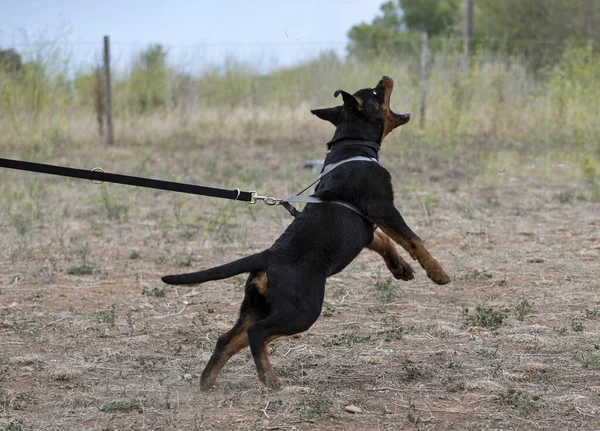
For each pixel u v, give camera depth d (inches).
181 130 712.4
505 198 459.2
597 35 898.7
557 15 936.3
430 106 691.4
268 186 501.7
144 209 428.5
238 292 283.7
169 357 217.3
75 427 168.7
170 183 194.2
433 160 586.6
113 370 207.8
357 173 202.2
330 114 225.8
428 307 259.8
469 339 225.1
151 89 776.3
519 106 696.4
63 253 339.9
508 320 242.1
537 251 332.8
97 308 264.5
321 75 768.3
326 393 184.4
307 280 183.8
